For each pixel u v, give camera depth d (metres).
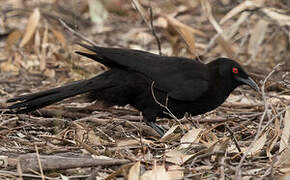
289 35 15.62
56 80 14.78
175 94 10.87
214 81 11.11
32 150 9.35
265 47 16.77
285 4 17.36
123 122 11.16
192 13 20.70
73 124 10.74
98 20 18.16
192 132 9.66
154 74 10.87
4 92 13.34
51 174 8.41
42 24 17.97
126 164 8.43
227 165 8.28
